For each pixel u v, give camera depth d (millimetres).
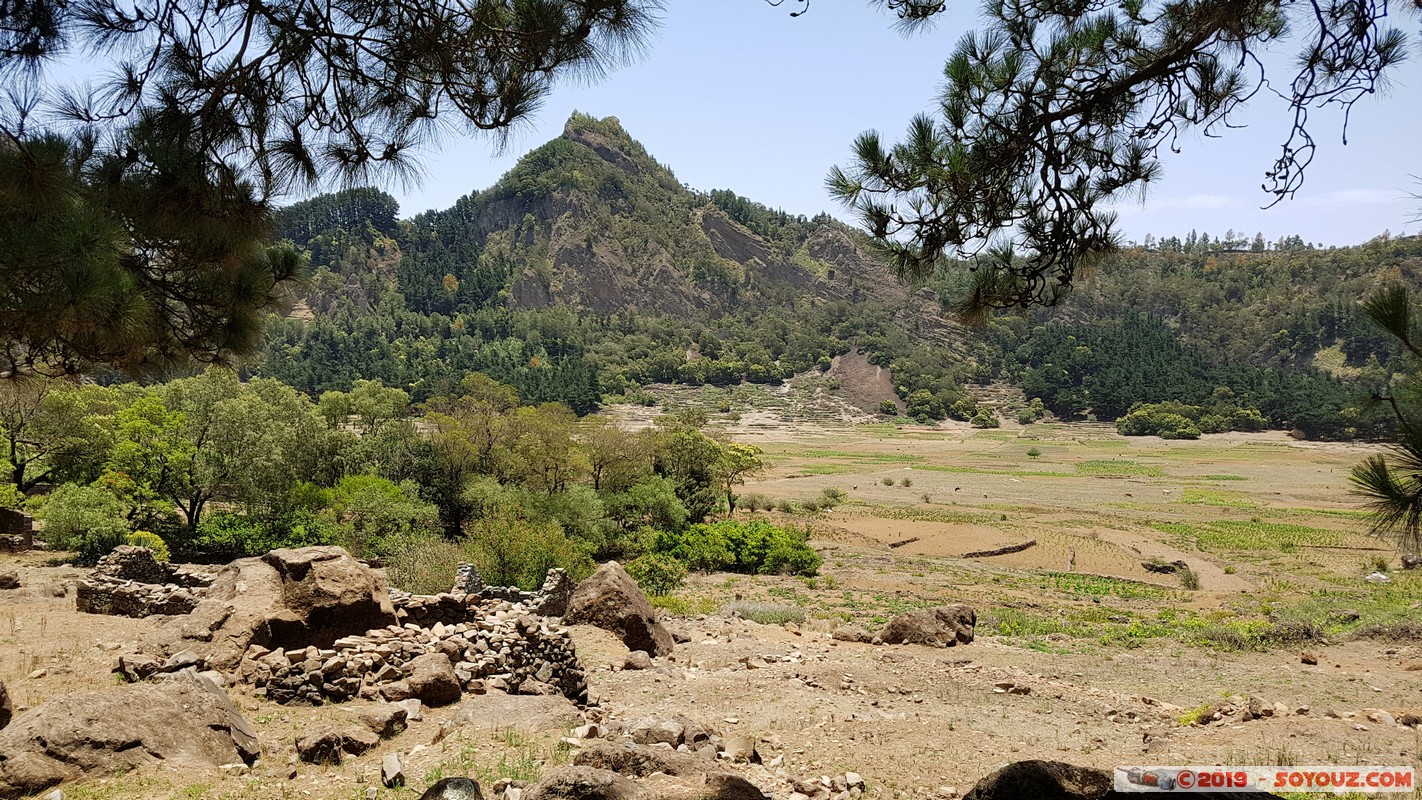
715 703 13258
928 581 44250
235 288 7488
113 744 7000
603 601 17562
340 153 7133
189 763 7301
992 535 64688
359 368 185500
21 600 17422
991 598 38656
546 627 13375
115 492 41750
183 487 45531
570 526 50969
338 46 6668
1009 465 137125
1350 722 12617
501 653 12352
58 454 43594
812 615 32000
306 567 12141
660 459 66375
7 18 5621
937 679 16141
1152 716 14281
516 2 6379
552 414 62375
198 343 7738
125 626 14406
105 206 6242
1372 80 5688
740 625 23531
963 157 6660
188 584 18531
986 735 11711
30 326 5934
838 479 112688
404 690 10672
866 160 6941
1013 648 22578
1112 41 6738
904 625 21344
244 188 6996
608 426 63875
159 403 44938
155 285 7297
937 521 73750
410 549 32875
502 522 31688
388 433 62688
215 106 6500
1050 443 187500
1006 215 7246
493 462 59375
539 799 6727
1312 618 30469
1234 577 48875
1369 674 18859
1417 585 43500
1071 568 52656
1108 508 86625
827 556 53875
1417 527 4703
